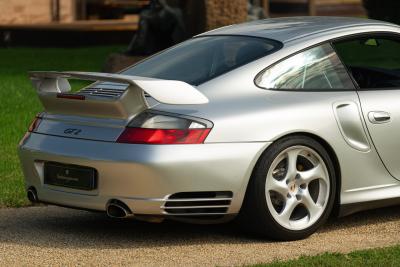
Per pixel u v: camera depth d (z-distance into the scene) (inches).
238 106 426.0
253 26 490.6
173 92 415.8
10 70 1278.3
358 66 470.0
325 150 444.8
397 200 469.4
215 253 417.4
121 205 417.4
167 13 1186.0
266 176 426.6
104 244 436.8
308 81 449.7
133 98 416.2
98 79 419.8
